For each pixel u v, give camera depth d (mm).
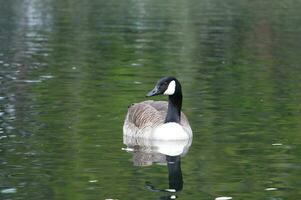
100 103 20438
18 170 13984
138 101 20984
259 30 39562
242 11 49625
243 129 17516
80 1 55531
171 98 17328
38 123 17891
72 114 18969
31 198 12383
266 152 15469
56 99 20875
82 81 23938
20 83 23391
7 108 19578
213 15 46719
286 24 42250
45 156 14992
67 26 40031
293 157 15055
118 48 32156
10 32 37250
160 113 17578
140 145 16344
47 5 52312
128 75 25391
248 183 13336
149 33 37406
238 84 23750
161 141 16750
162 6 52219
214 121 18438
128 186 13125
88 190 12852
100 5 52562
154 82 23969
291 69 27125
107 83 23641
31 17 44594
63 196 12492
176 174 13914
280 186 13148
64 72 25719
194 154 15422
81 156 15078
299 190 12906
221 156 15242
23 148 15555
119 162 14719
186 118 17812
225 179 13594
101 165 14453
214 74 25844
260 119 18578
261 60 29500
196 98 21281
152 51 31438
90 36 35969
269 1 57344
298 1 57531
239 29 39875
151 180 13516
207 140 16594
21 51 30875
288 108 19906
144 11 48562
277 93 22172
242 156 15164
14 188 12914
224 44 34250
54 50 31281
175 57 29953
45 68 26531
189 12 48344
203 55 30672
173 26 40656
